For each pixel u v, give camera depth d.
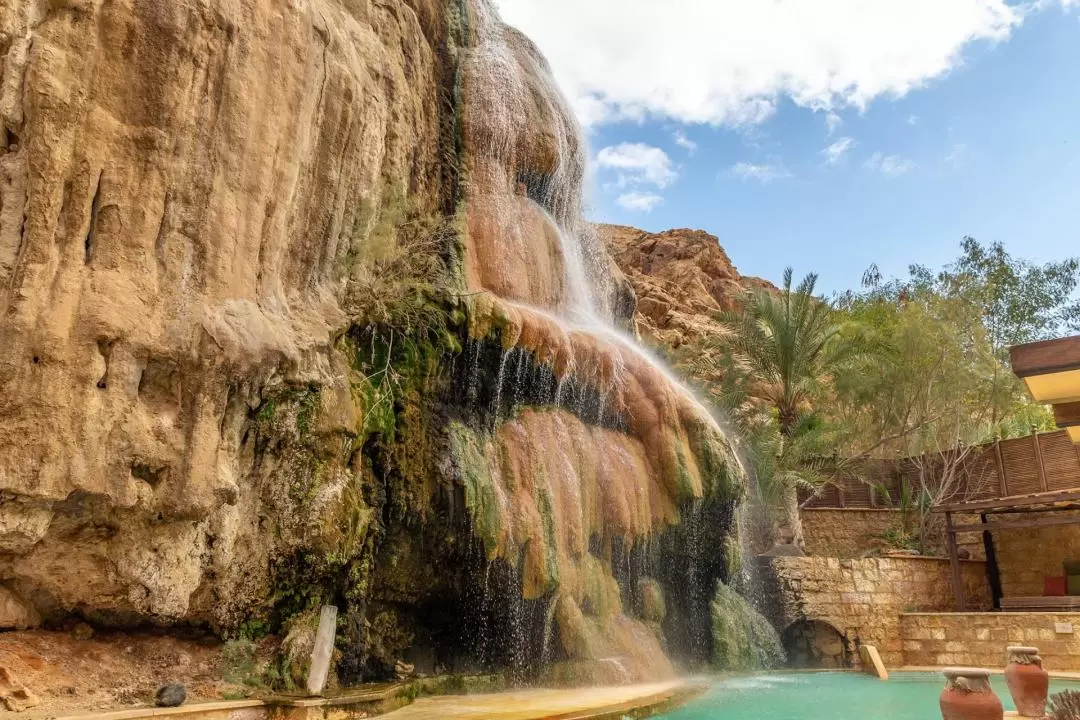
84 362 6.62
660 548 13.25
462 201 13.95
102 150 6.99
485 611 10.17
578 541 11.17
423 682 8.96
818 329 24.06
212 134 7.84
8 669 6.20
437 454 10.05
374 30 12.16
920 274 33.72
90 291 6.77
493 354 11.34
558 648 10.58
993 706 5.72
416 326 10.45
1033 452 22.52
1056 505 20.08
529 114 15.86
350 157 9.95
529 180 15.89
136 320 6.97
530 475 10.93
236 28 8.14
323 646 7.90
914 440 27.67
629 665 11.07
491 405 11.23
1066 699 6.20
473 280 13.00
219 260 7.73
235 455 7.82
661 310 33.56
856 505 25.50
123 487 6.71
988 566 20.30
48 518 6.44
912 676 14.72
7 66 6.68
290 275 9.09
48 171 6.62
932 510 19.69
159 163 7.34
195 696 6.95
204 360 7.36
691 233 43.75
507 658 10.13
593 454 12.19
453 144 14.48
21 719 5.71
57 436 6.39
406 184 12.26
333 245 9.70
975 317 29.02
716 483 13.95
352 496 8.67
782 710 9.60
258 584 7.98
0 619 6.58
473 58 15.55
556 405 12.16
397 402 9.80
